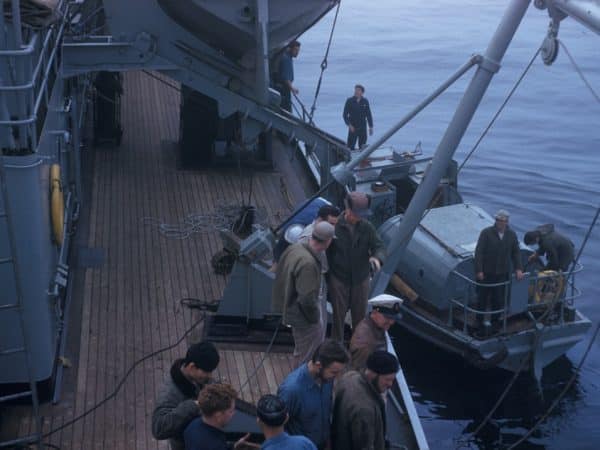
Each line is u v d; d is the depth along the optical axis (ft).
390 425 30.17
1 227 27.37
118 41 45.73
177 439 20.45
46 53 33.88
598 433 46.50
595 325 57.82
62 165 37.91
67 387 30.89
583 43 158.71
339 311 30.71
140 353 33.32
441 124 106.63
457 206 52.11
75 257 40.34
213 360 20.62
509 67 138.72
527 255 49.29
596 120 109.19
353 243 30.01
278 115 48.01
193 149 51.60
